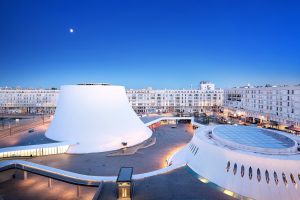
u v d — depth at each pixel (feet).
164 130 324.39
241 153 125.70
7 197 133.49
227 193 116.57
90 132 221.25
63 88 246.68
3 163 146.41
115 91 251.39
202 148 148.05
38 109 556.92
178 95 560.61
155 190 116.37
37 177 159.33
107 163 184.03
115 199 107.55
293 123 289.53
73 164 180.45
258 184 116.16
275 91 324.80
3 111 544.62
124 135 235.81
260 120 362.33
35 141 214.28
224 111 503.20
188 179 129.80
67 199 131.23
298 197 111.34
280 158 118.83
